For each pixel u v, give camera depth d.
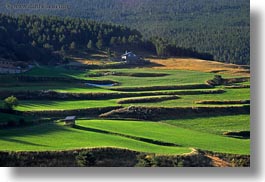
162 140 53.56
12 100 64.81
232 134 56.72
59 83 84.88
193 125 61.09
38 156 46.16
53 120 62.72
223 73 85.12
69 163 46.00
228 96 71.88
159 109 66.69
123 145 50.38
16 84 81.12
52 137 52.91
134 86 82.81
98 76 93.56
